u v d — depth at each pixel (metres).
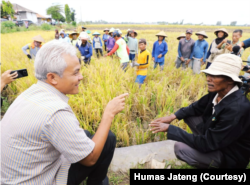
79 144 1.10
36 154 1.08
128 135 2.92
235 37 4.43
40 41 5.89
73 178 1.44
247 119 1.53
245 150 1.72
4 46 10.52
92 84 4.11
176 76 5.48
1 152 1.10
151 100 3.91
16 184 1.11
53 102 1.10
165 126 1.92
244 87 1.54
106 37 10.62
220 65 1.54
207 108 1.94
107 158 1.66
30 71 5.05
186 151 1.98
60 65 1.08
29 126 1.02
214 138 1.64
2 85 2.12
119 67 5.49
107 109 1.34
